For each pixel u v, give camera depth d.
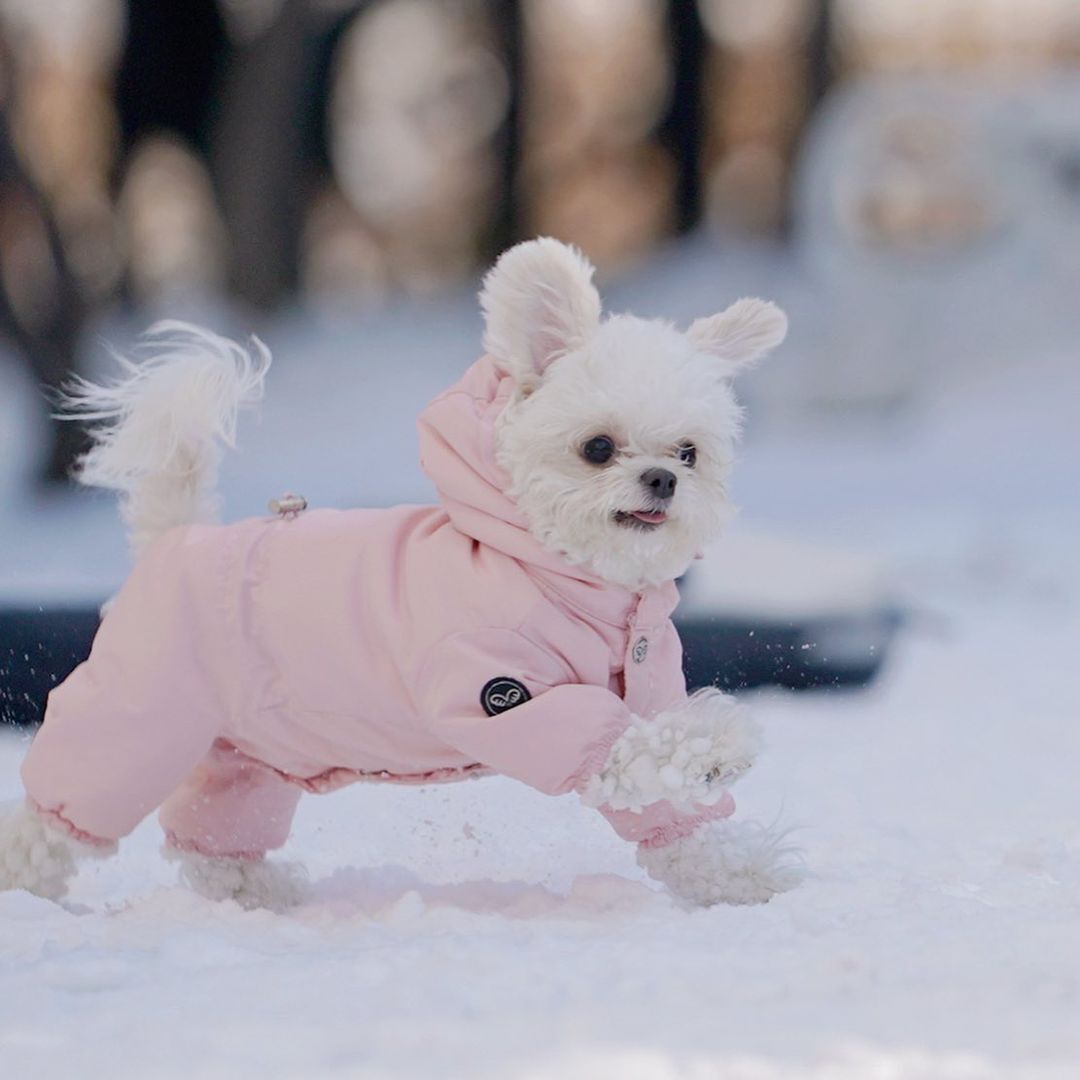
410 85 45.09
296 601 7.53
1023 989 5.75
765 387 35.28
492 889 8.02
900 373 35.44
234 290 38.16
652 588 7.46
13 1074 4.96
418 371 36.34
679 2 44.41
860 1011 5.51
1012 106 36.81
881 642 15.60
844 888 7.48
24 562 23.09
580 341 7.55
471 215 46.44
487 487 7.38
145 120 39.06
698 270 38.66
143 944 6.89
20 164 30.53
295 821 9.18
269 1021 5.44
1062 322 36.66
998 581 23.47
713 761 6.94
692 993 5.71
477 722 7.11
